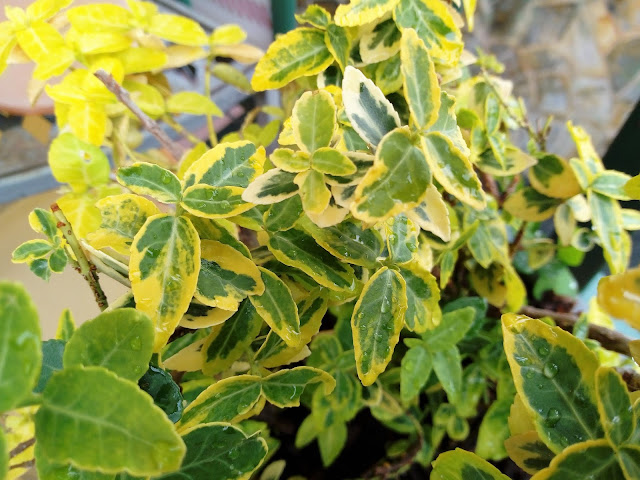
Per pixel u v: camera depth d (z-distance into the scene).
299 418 0.26
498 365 0.23
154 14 0.23
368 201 0.10
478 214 0.23
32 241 0.14
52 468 0.09
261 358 0.15
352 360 0.22
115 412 0.08
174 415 0.12
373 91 0.12
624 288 0.09
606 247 0.21
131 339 0.09
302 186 0.12
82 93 0.20
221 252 0.13
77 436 0.08
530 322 0.12
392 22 0.18
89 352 0.09
